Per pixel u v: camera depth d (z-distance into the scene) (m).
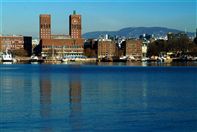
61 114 112.69
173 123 99.62
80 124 99.00
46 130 93.06
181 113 113.56
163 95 161.50
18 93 171.88
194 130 92.56
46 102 139.12
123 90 186.00
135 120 103.38
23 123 100.00
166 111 117.12
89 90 186.75
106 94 166.75
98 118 106.44
